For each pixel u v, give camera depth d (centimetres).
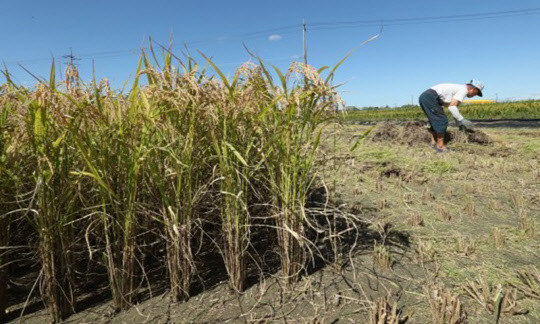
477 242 248
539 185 395
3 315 178
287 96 168
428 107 646
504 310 163
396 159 579
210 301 185
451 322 153
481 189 387
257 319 167
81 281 214
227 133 178
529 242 246
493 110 2084
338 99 164
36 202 167
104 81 163
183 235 178
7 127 155
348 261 223
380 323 153
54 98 144
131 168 164
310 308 174
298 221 192
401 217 311
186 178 175
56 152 153
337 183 433
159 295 193
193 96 161
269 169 186
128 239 174
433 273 204
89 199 177
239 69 173
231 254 187
